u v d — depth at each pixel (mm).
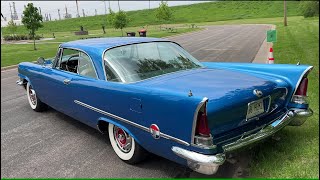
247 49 15633
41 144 4734
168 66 4062
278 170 3461
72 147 4551
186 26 58719
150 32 41812
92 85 4062
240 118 3227
